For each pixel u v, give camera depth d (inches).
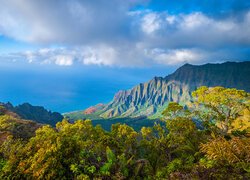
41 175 862.5
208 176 571.8
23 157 968.9
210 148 653.9
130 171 1093.8
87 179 881.5
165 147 1446.9
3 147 1172.5
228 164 601.9
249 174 545.3
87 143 1114.7
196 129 1496.1
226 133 1507.1
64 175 916.0
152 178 1051.3
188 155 1314.0
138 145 1441.9
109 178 962.1
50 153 919.0
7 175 920.9
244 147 621.9
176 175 612.4
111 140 1264.8
